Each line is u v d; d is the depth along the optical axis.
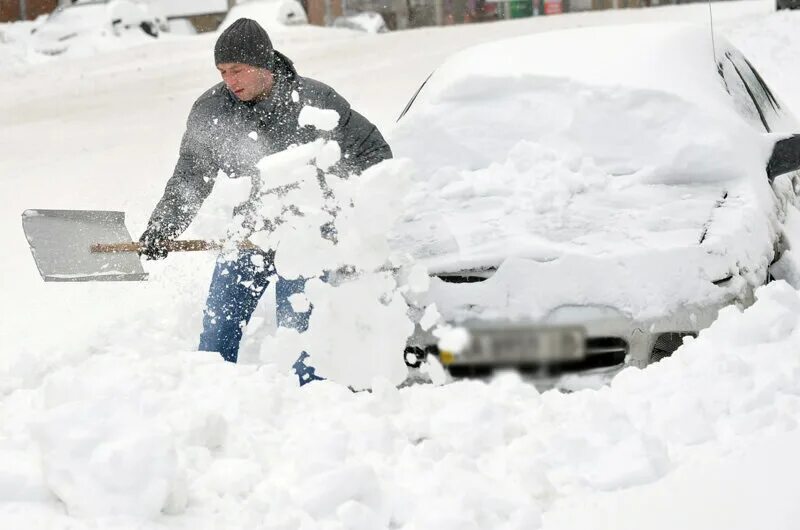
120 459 7.48
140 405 9.01
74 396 8.71
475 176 13.85
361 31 78.56
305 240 11.09
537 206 12.72
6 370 11.33
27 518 7.45
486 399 9.93
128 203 24.78
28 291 18.19
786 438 8.91
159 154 31.84
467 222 12.69
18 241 21.98
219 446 9.00
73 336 15.26
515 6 99.25
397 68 47.84
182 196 13.02
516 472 8.62
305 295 11.12
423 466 8.55
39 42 72.25
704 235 11.78
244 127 12.64
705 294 11.26
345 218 11.09
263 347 10.88
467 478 8.23
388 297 11.17
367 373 10.96
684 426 9.21
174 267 17.86
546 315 11.29
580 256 11.41
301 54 57.97
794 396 9.49
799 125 18.25
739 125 13.89
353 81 44.00
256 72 12.29
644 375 10.20
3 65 68.69
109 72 55.47
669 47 15.38
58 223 12.52
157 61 59.38
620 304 11.20
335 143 11.02
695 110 13.97
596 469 8.64
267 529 7.47
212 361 10.86
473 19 99.00
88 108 43.19
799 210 14.76
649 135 13.91
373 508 7.88
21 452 8.27
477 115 14.81
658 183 13.37
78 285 18.27
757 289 10.96
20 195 26.56
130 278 12.80
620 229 12.02
